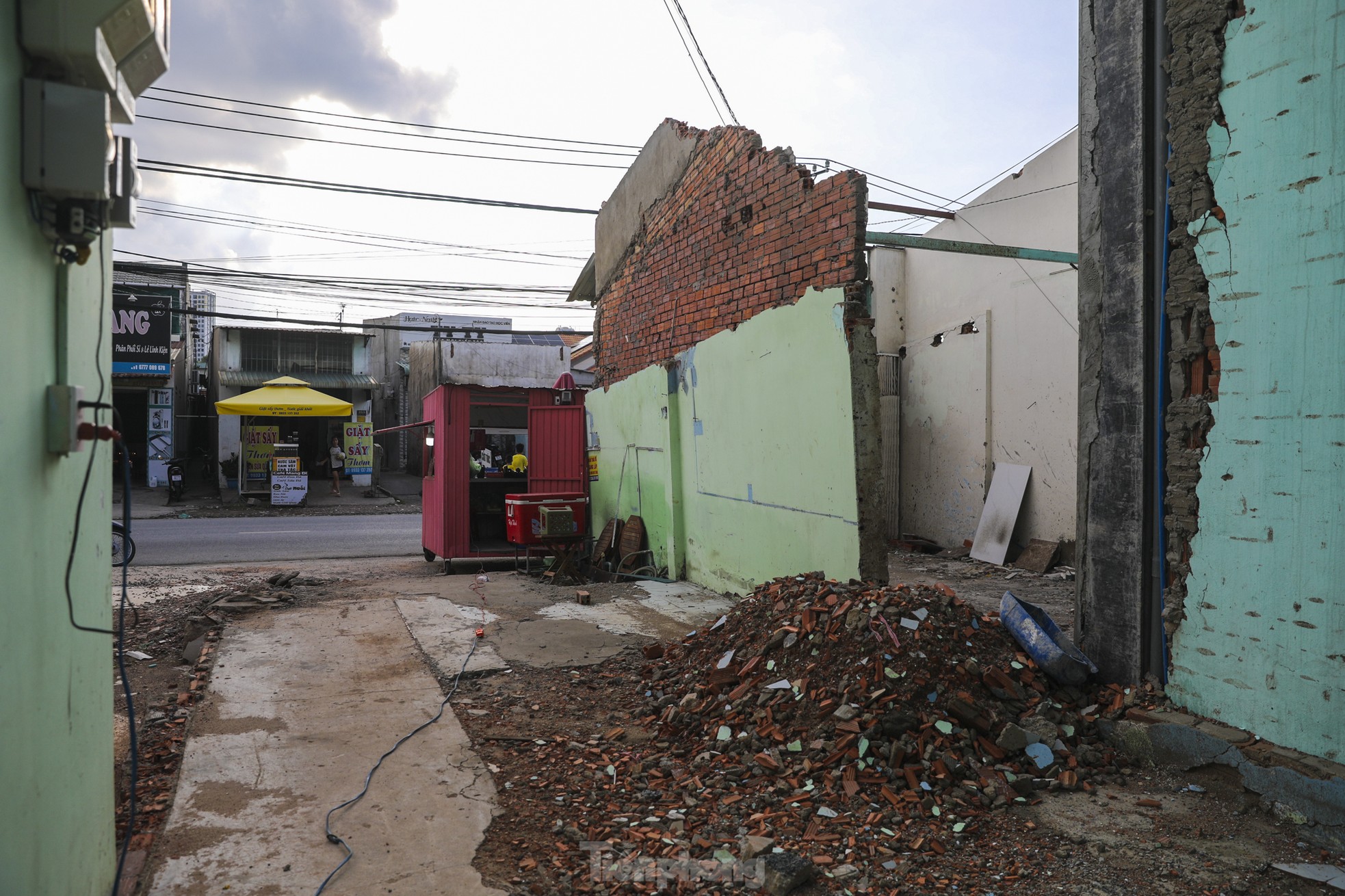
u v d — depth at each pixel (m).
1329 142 3.21
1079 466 4.45
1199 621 3.76
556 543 9.55
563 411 10.75
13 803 1.64
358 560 11.20
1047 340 10.20
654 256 9.38
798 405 6.38
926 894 2.68
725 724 4.03
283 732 3.97
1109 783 3.55
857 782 3.42
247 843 2.91
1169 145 3.92
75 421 1.92
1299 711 3.29
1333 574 3.19
